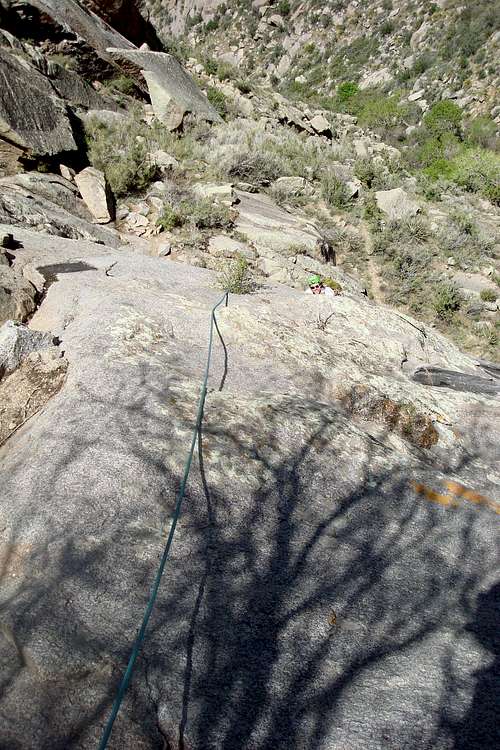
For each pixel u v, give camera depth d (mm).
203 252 10250
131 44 21859
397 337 6547
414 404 4645
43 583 2266
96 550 2430
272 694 1952
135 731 1757
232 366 4570
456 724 1900
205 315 5262
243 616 2254
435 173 23141
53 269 6133
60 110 12062
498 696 2041
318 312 6496
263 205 13852
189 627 2156
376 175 18844
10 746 1666
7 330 3863
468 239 15305
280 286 8078
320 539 2791
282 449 3352
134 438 3094
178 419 3322
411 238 14648
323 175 16891
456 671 2143
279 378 4586
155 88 17438
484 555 2969
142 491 2773
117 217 10953
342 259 13477
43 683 1871
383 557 2777
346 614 2365
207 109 19703
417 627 2363
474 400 5191
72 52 16203
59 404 3430
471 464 4246
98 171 11477
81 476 2803
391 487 3361
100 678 1899
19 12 14703
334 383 4676
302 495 3068
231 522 2746
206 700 1893
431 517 3188
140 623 2141
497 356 11336
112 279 5988
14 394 3598
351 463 3436
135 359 4016
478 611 2531
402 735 1844
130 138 14180
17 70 11531
